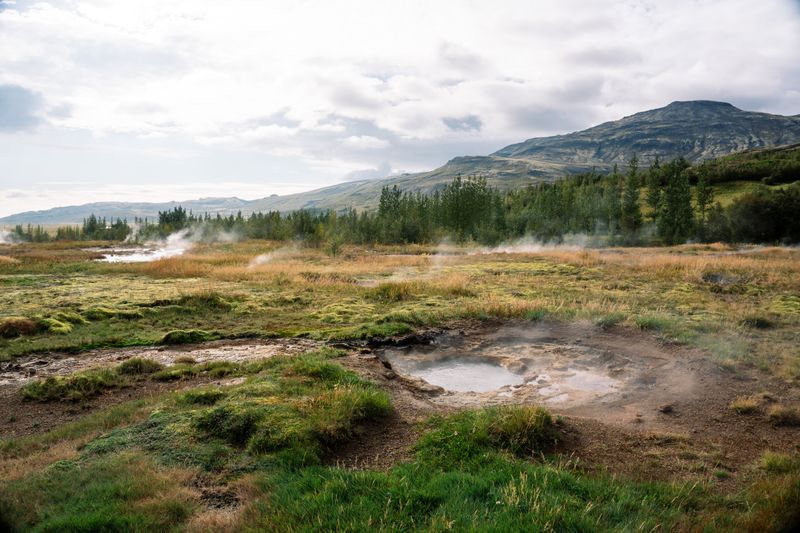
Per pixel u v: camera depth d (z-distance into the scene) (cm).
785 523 488
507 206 9081
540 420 708
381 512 484
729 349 1145
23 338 1425
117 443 695
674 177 6662
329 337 1370
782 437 735
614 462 646
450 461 621
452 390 1003
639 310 1603
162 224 9700
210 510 526
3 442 750
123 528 484
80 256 4828
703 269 2536
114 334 1470
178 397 860
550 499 494
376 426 762
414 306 1786
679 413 832
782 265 2673
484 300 1822
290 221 7506
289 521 473
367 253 5128
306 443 659
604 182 9806
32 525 501
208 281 2602
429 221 7375
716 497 552
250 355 1234
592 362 1158
